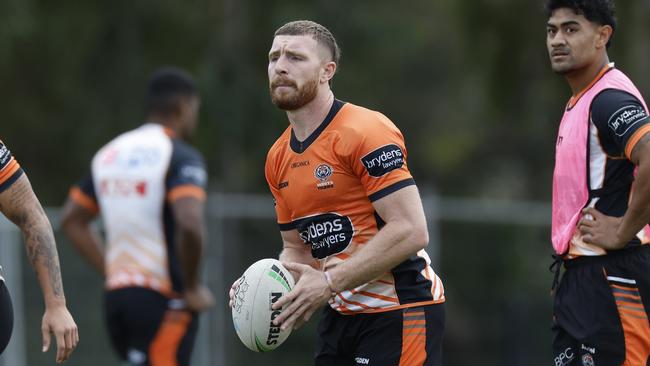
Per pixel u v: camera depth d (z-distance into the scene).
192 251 27.17
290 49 18.86
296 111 19.12
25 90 66.69
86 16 65.12
